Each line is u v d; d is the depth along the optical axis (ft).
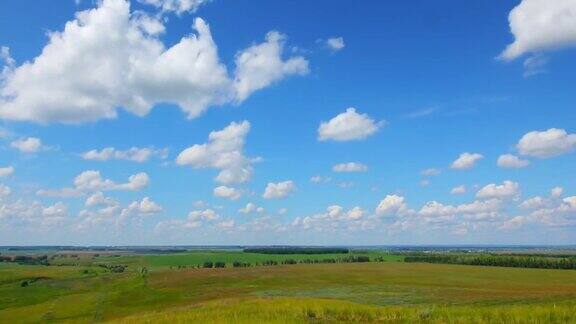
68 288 357.61
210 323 111.55
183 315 134.00
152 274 443.32
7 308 274.36
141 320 133.18
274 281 357.82
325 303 142.82
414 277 367.86
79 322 203.72
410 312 124.77
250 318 116.98
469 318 113.60
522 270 433.07
